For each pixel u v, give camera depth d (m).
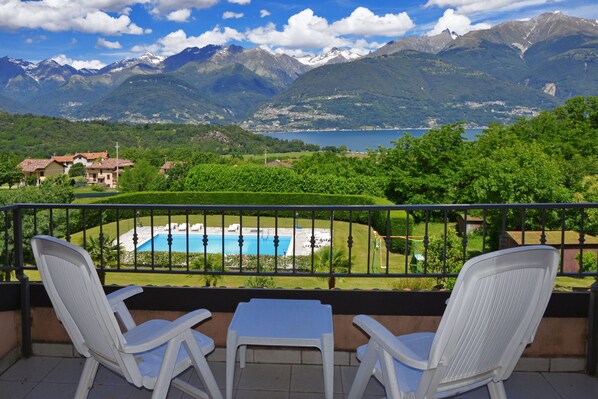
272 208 3.23
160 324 2.35
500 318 1.72
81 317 1.96
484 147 31.48
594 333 2.81
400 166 29.92
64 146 91.56
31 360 2.94
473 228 22.44
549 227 17.95
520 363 2.89
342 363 2.94
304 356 2.96
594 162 26.61
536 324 1.82
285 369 2.89
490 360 1.82
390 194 29.84
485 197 23.59
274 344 2.23
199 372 2.05
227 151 98.62
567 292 2.87
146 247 19.23
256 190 30.98
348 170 32.53
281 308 2.58
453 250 11.27
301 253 17.92
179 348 2.02
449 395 1.83
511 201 22.53
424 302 2.93
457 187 28.73
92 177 74.19
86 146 92.00
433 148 28.94
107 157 82.06
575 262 14.06
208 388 2.08
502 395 1.94
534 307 1.80
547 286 1.78
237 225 24.08
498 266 1.62
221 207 3.24
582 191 23.91
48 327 3.00
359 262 16.70
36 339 3.01
